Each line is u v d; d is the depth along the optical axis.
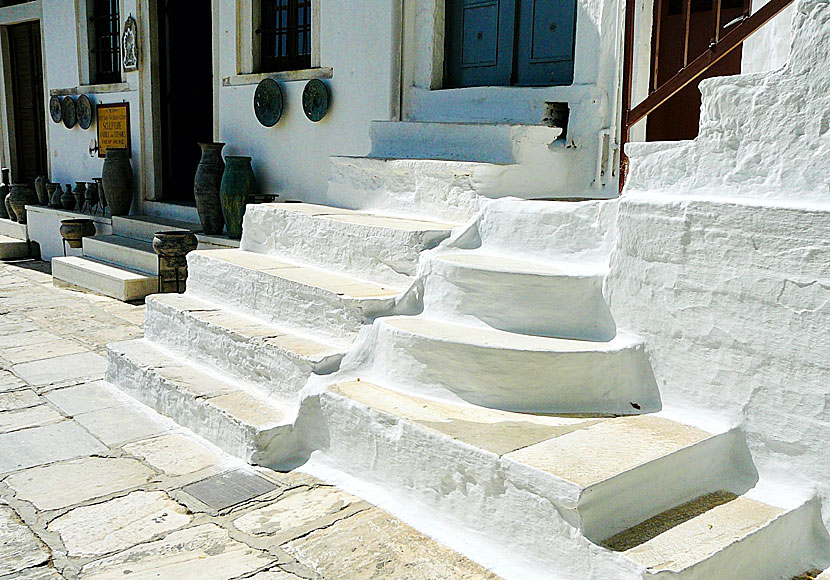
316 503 3.35
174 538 3.08
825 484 2.91
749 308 3.07
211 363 4.74
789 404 2.98
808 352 2.91
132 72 9.89
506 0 5.89
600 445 2.96
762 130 3.16
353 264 4.82
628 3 4.30
